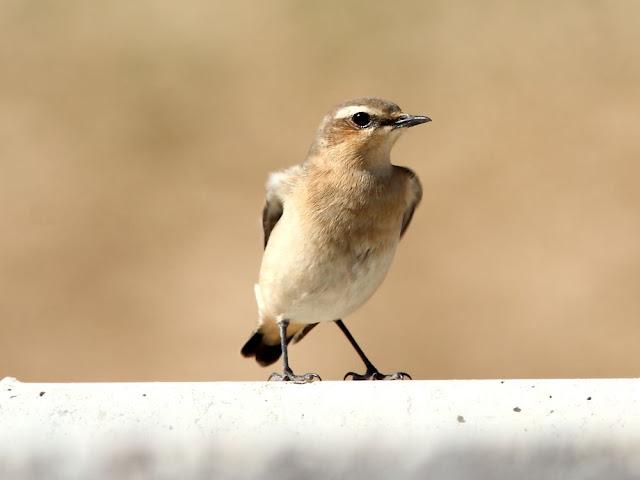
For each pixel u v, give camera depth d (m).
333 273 4.88
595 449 4.71
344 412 4.71
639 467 4.71
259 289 4.91
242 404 4.71
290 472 4.71
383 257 4.89
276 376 4.90
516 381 4.72
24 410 4.71
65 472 4.71
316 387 4.71
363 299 4.89
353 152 4.88
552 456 4.71
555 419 4.71
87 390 4.71
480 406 4.71
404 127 4.88
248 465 4.71
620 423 4.71
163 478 4.71
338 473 4.71
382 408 4.71
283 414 4.71
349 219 4.88
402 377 4.92
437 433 4.71
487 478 4.70
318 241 4.88
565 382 4.72
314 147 4.89
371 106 4.88
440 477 4.71
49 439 4.71
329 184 4.88
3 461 4.71
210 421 4.71
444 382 4.72
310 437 4.71
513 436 4.71
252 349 4.95
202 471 4.71
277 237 4.89
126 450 4.71
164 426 4.71
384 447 4.71
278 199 4.89
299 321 4.91
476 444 4.71
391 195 4.88
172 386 4.71
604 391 4.71
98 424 4.71
